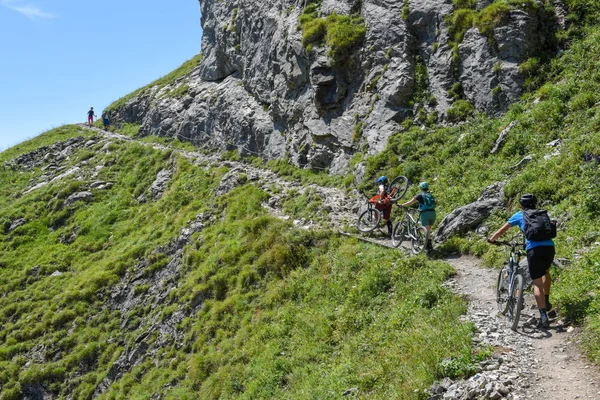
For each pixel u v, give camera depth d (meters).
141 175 36.78
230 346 17.41
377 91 23.81
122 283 25.86
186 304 21.05
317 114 26.59
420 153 20.64
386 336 11.73
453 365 8.67
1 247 33.50
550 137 16.52
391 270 14.59
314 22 27.34
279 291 17.89
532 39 20.33
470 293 11.87
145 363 20.06
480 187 16.73
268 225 21.56
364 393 9.84
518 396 7.51
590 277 9.99
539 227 9.20
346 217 20.47
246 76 35.53
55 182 40.09
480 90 20.80
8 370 23.45
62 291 27.62
